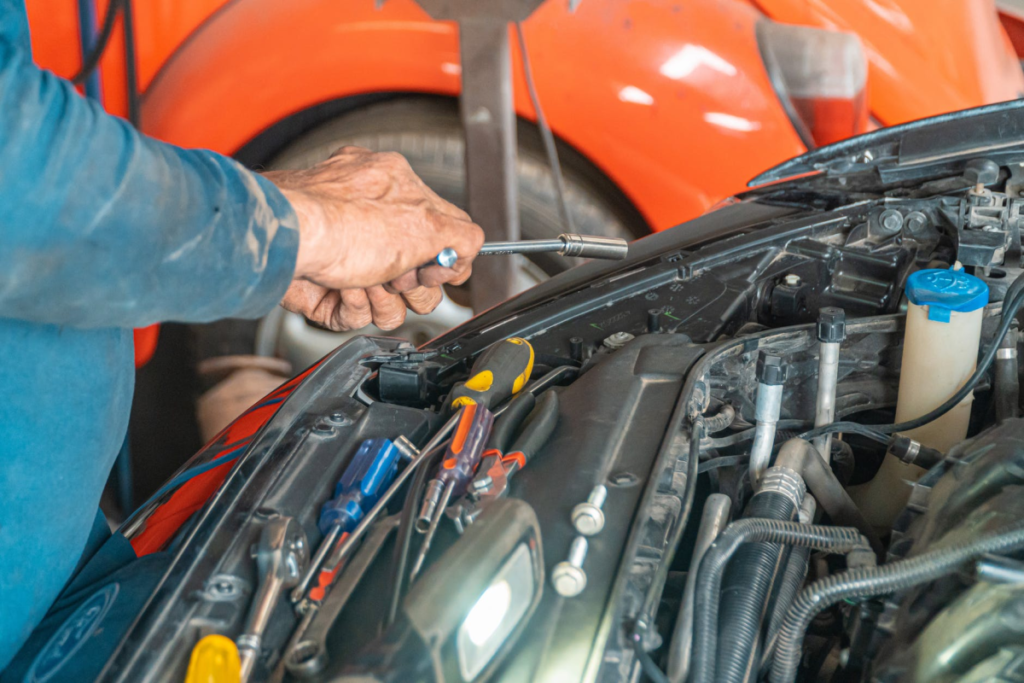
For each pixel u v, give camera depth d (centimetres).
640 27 221
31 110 54
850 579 73
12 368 71
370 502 86
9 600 74
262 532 77
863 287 126
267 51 221
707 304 126
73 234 57
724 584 80
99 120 58
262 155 239
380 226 81
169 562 79
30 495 74
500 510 68
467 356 122
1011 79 270
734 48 224
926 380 101
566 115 227
